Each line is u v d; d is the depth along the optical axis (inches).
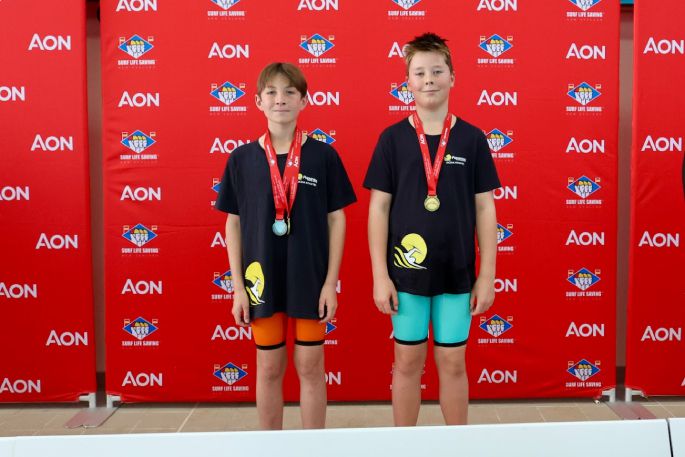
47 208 107.7
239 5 106.7
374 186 80.0
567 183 109.2
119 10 106.3
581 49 107.7
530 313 111.0
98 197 118.7
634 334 110.8
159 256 109.3
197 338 110.5
